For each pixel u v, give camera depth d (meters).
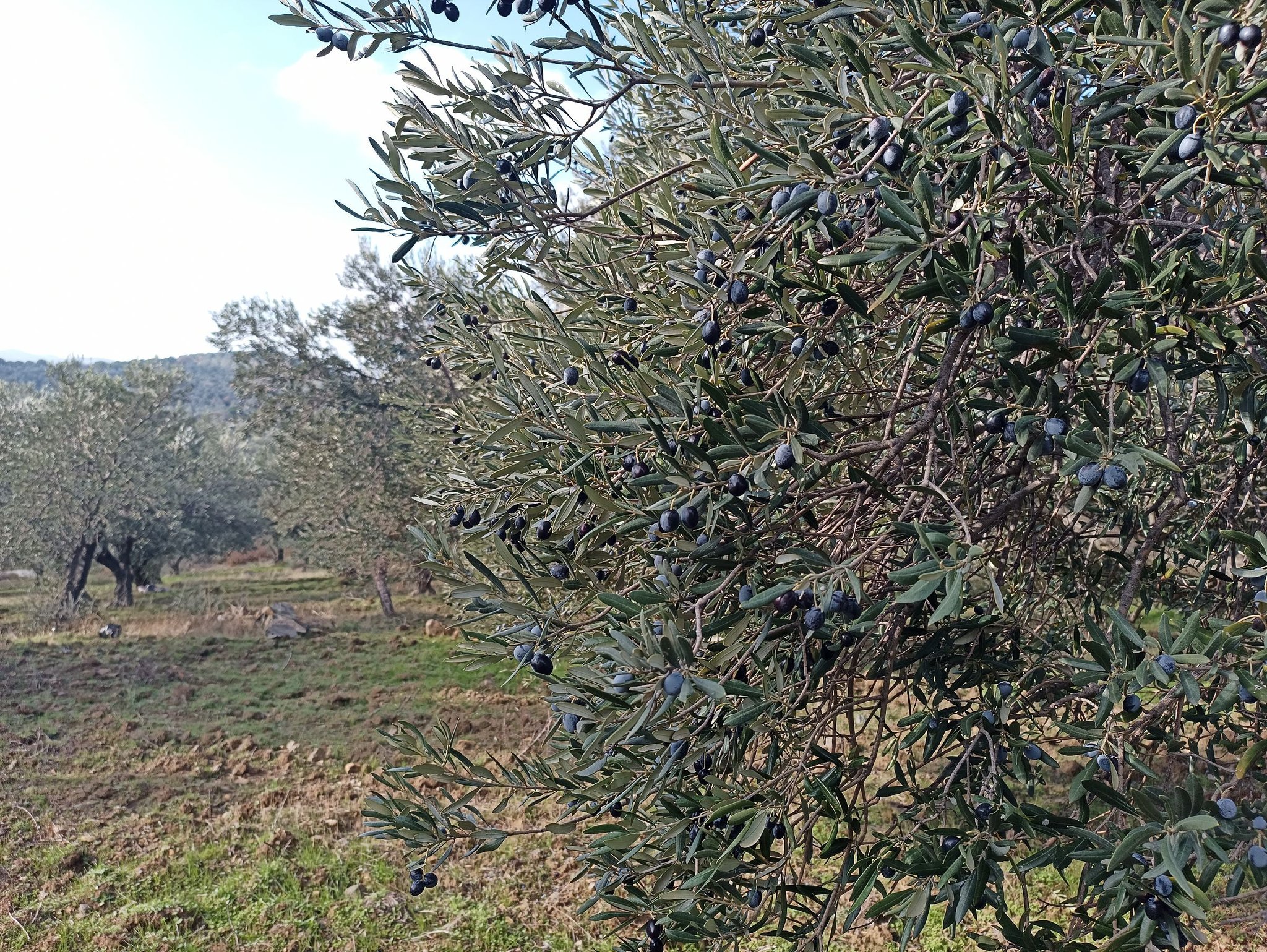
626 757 1.69
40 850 5.90
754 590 1.65
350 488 14.27
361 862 5.59
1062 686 2.04
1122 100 1.47
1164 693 1.75
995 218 1.45
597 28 1.78
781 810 1.71
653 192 2.33
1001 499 2.28
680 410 1.68
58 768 7.54
